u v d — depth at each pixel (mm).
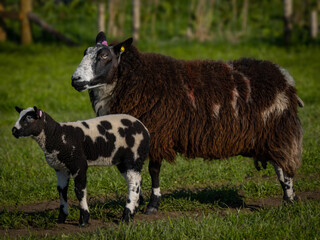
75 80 7914
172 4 35500
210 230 7055
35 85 20734
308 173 10625
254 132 8398
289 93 8508
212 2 32281
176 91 8234
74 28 32094
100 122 7711
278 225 7199
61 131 7305
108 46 8195
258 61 8750
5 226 7762
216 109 8266
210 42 29438
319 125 13945
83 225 7652
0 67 24281
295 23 31984
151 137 8203
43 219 7895
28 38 29688
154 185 8484
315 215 7570
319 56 26266
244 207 8781
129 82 8172
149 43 28516
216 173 10680
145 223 7555
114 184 10000
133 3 27516
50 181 10133
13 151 12258
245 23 31328
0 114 17266
